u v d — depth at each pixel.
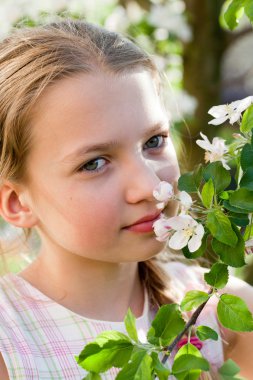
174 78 1.95
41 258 0.92
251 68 4.30
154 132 0.82
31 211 0.87
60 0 1.74
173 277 1.00
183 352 0.72
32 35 0.90
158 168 0.83
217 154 0.75
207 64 1.80
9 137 0.85
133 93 0.82
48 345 0.89
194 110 1.79
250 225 0.72
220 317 0.72
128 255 0.82
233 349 0.99
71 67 0.82
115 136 0.80
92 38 0.89
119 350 0.70
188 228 0.71
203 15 1.78
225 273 0.72
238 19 0.79
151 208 0.80
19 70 0.86
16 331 0.89
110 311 0.91
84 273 0.90
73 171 0.81
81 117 0.81
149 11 1.91
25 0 1.71
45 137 0.83
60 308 0.91
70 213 0.82
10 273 0.94
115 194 0.80
